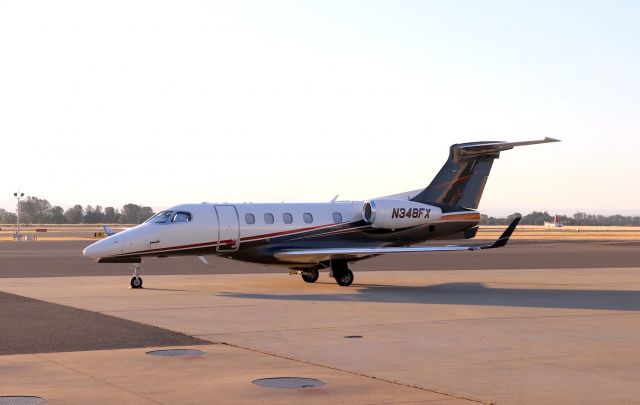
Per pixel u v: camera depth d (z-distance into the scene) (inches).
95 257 948.0
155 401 361.1
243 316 690.2
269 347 518.9
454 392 385.4
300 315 699.4
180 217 986.1
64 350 502.3
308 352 499.5
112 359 468.4
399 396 374.9
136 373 425.1
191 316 689.0
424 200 1106.7
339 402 362.0
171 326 621.0
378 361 468.8
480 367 451.5
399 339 557.3
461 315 705.0
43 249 2150.6
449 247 978.7
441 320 668.1
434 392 385.1
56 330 593.9
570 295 913.5
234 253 1019.9
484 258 1796.3
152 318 672.4
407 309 752.3
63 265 1428.4
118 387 389.7
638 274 1298.0
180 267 1387.8
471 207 1122.0
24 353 489.1
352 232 1075.9
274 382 404.2
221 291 941.8
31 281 1072.8
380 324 639.1
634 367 454.3
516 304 805.9
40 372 426.6
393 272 1314.0
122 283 1047.0
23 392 377.4
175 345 525.3
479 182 1123.9
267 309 747.4
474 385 402.3
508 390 390.9
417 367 450.3
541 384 406.0
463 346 527.5
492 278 1192.8
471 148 1093.8
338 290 967.0
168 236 971.9
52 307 754.2
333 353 496.4
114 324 631.2
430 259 1740.9
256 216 1024.9
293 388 390.0
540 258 1807.3
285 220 1038.4
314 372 432.5
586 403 366.0
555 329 615.2
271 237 1027.3
